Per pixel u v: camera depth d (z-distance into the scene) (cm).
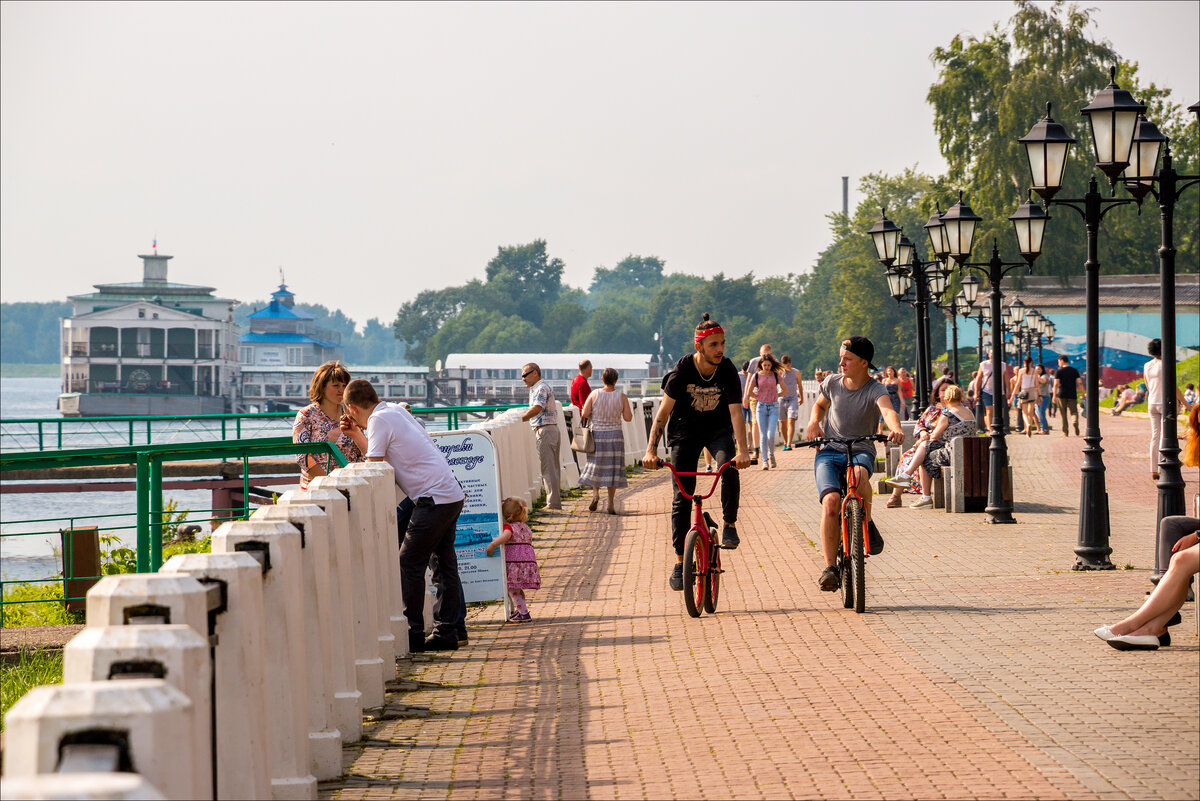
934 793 1191
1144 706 1493
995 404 3609
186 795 691
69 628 2775
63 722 658
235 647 1050
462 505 2147
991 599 2311
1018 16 16650
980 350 10119
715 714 1534
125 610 862
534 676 1828
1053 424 9469
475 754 1419
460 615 2142
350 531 1689
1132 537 3195
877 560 2886
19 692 2292
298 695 1228
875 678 1686
